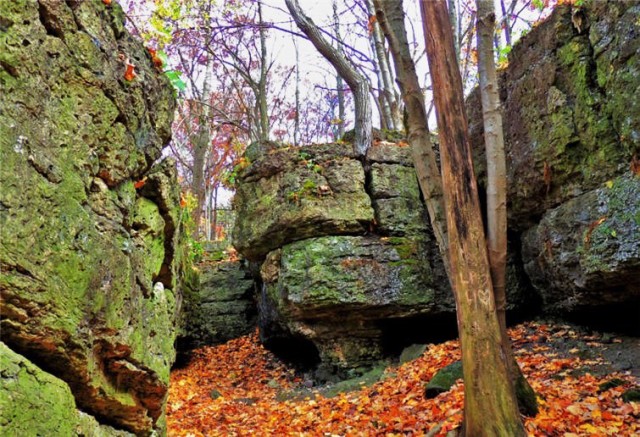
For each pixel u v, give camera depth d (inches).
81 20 110.5
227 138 839.7
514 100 306.2
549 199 285.1
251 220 365.1
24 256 83.0
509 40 432.8
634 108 223.3
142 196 151.4
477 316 164.2
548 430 176.1
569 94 267.3
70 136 102.0
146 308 139.1
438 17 172.7
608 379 217.2
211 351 466.9
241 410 299.9
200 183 603.5
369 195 350.0
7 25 85.7
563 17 270.5
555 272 281.6
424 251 341.4
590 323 285.6
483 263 167.2
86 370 101.7
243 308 500.1
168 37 397.7
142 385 132.3
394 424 212.8
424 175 201.3
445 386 233.6
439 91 171.8
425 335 354.6
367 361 338.0
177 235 176.4
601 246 238.1
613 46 236.8
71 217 98.2
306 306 323.0
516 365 195.6
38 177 89.5
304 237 339.6
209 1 476.1
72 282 95.6
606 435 168.6
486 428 156.2
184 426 262.7
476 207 169.0
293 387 360.2
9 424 73.8
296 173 345.1
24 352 88.4
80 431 97.4
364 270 325.1
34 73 91.5
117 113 123.1
